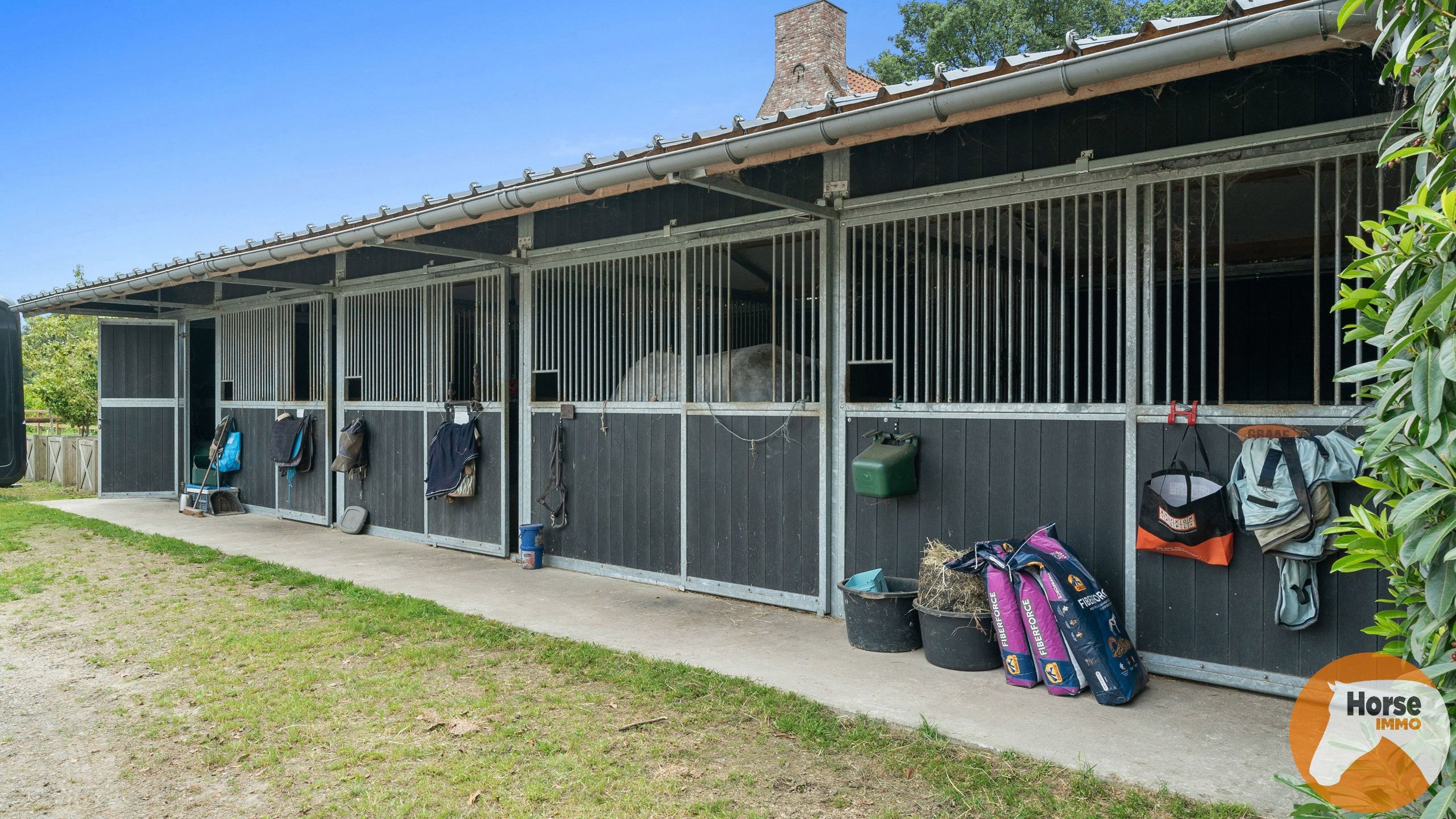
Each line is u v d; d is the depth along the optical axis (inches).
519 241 268.7
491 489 281.0
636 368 241.9
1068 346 270.7
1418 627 61.5
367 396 327.0
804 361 207.0
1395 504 64.9
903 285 204.5
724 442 221.3
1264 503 138.4
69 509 394.0
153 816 112.0
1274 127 145.0
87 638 187.2
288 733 136.2
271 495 372.2
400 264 309.4
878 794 115.3
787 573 210.1
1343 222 152.8
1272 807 109.3
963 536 181.6
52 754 130.6
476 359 287.9
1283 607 141.1
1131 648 151.3
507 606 214.2
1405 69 73.2
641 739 133.0
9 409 169.0
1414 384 58.8
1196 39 112.9
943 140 183.2
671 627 194.4
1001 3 861.2
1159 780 117.0
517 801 114.0
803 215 204.4
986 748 128.3
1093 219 201.8
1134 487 160.2
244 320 388.2
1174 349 327.0
